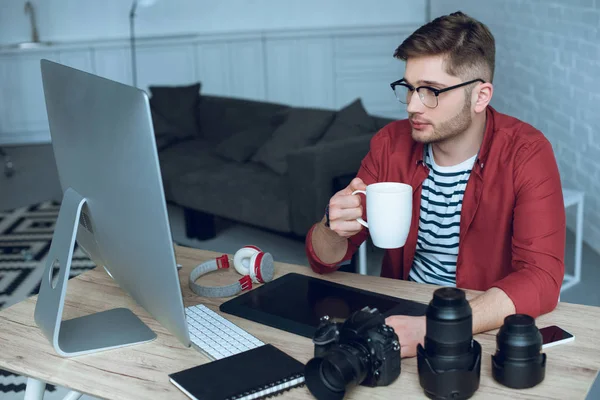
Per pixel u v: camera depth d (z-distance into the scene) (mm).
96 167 1366
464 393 1149
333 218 1521
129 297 1669
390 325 1310
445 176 1795
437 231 1833
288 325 1446
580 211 3414
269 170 4387
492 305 1400
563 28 3986
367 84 7539
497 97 5234
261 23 7488
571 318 1457
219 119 5254
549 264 1553
